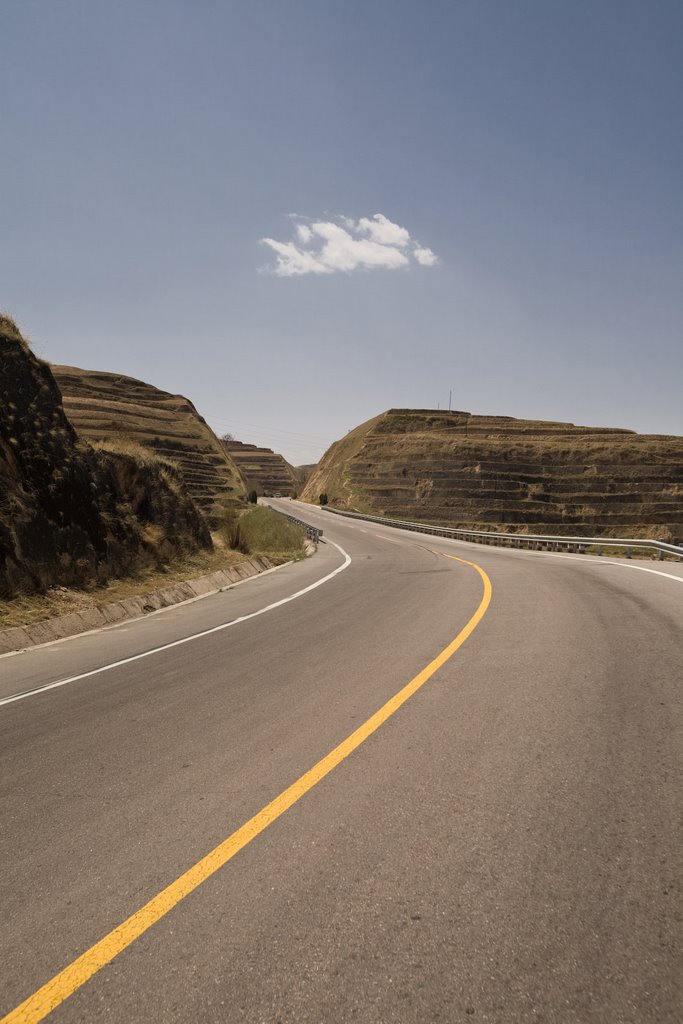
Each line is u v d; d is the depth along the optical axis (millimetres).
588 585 13156
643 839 2941
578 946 2244
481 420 140875
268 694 5902
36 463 14227
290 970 2188
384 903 2541
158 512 18734
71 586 13344
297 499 149125
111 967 2252
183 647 8820
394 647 7723
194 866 2906
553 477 113125
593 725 4504
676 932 2299
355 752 4234
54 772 4258
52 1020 2018
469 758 4020
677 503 105000
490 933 2332
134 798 3730
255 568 21562
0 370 14703
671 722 4484
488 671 6207
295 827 3229
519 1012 1958
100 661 8273
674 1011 1941
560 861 2785
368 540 42844
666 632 7664
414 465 118125
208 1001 2062
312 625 9953
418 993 2053
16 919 2582
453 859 2842
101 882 2822
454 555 27484
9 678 7648
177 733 4918
